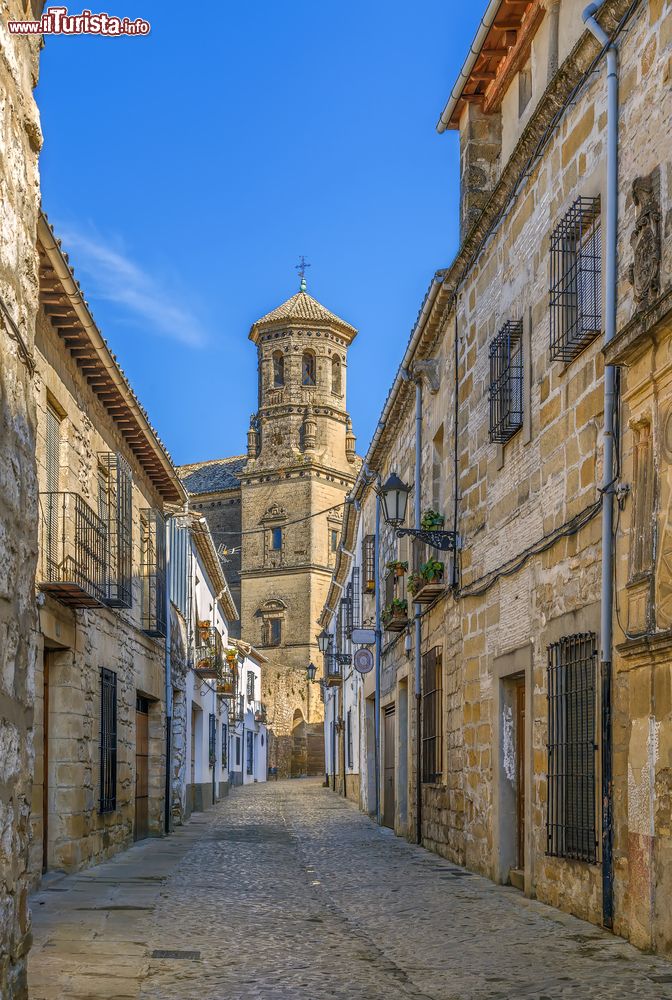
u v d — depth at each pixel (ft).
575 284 33.65
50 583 40.57
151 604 66.18
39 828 40.47
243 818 87.61
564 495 33.73
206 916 33.60
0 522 18.21
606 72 30.99
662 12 27.37
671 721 25.08
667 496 25.88
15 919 18.67
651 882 25.81
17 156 19.71
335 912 34.60
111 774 53.67
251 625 263.90
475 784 44.52
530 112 43.19
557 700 33.30
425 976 24.50
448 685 50.65
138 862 51.08
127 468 56.03
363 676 94.38
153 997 22.47
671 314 25.00
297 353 270.87
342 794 126.52
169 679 72.74
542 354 36.47
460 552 48.47
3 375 18.56
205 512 285.43
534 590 36.40
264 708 213.05
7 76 19.04
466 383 48.11
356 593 106.42
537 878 35.35
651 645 25.70
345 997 22.57
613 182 29.99
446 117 49.96
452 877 42.68
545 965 24.84
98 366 48.24
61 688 45.34
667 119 26.96
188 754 88.43
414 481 62.28
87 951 27.32
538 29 41.68
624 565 28.45
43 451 42.70
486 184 48.75
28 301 20.38
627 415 28.60
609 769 28.84
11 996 18.28
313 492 263.49
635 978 22.99
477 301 46.16
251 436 272.51
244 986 23.63
